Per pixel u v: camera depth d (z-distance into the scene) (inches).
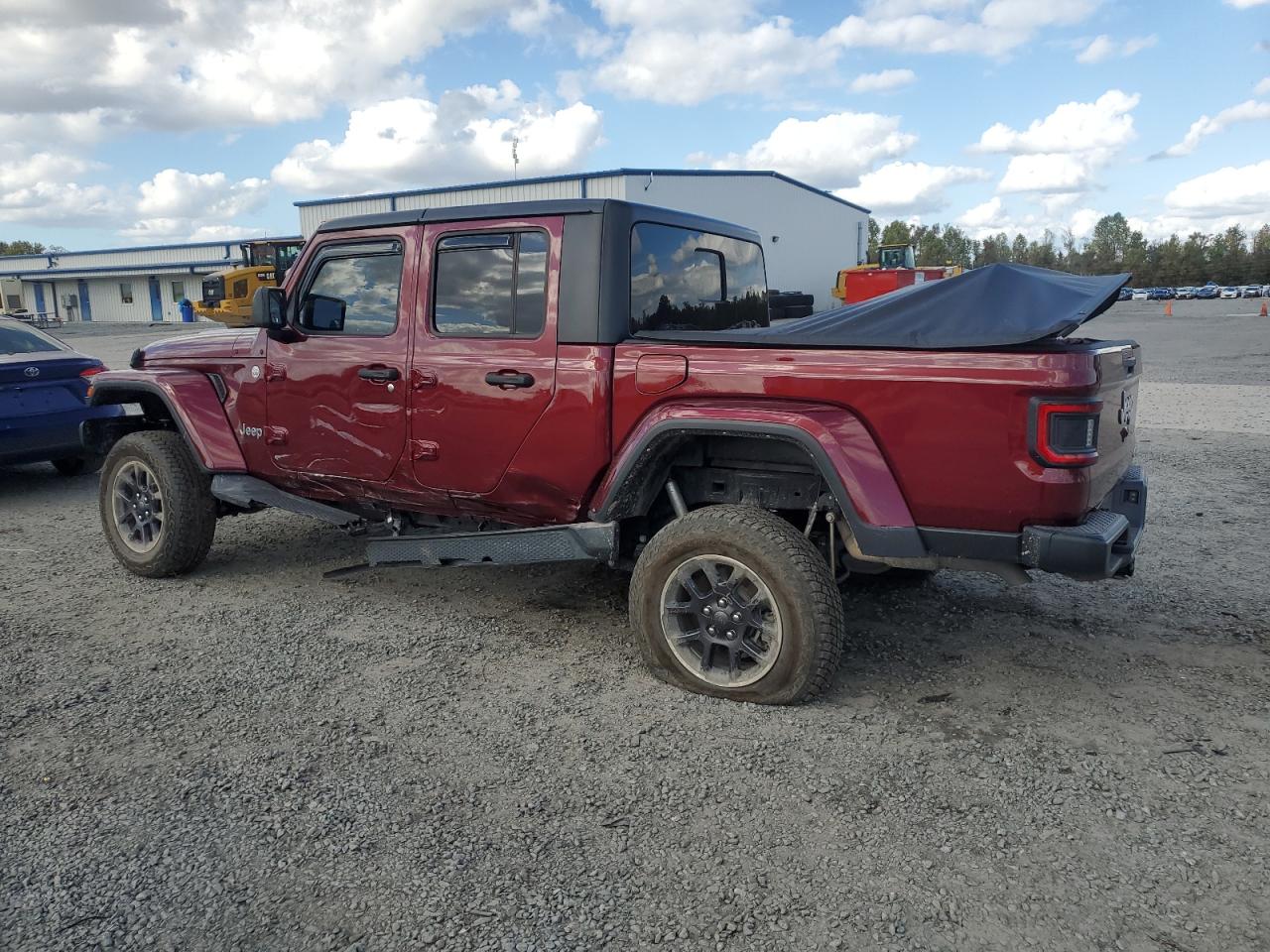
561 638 171.3
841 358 131.0
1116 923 91.5
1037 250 4832.7
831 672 136.6
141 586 204.4
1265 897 95.0
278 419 190.9
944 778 119.0
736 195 1464.1
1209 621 174.7
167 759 125.8
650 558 144.5
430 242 166.9
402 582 206.1
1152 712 137.6
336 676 153.7
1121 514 150.5
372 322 176.1
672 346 142.9
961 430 124.0
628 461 145.4
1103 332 1072.2
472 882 98.8
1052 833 106.7
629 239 151.5
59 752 127.9
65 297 2231.8
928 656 159.6
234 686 149.7
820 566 135.3
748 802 113.8
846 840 105.7
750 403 137.9
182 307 1851.6
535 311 155.2
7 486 325.7
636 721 136.3
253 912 94.3
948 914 93.0
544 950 88.5
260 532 250.5
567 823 109.7
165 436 205.6
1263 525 242.2
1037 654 160.4
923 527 129.9
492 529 176.6
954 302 137.9
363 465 179.5
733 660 142.3
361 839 106.8
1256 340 920.3
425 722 136.6
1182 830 107.0
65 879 99.9
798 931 90.8
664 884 98.3
